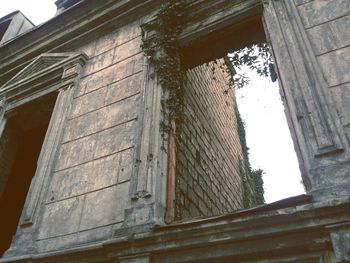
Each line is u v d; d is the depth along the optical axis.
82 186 5.46
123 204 4.76
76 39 8.54
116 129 5.84
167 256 3.88
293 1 5.31
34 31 9.33
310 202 3.44
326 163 3.69
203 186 7.04
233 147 11.05
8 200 9.25
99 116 6.32
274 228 3.42
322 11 4.97
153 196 4.55
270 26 5.21
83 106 6.77
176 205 5.28
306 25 4.95
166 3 6.95
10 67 9.89
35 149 9.43
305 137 4.01
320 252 3.24
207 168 7.61
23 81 8.52
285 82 4.55
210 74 9.75
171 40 6.36
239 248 3.55
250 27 5.98
